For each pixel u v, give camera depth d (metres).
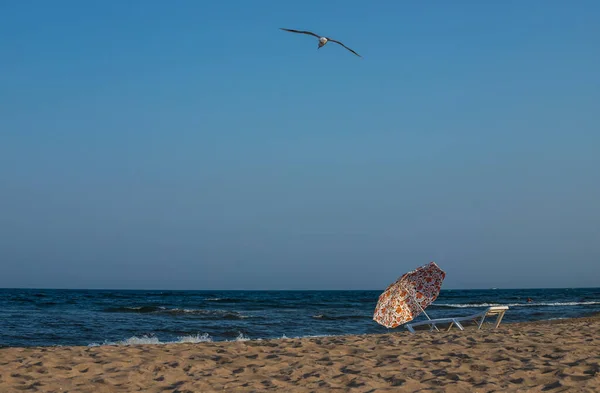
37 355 7.89
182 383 6.05
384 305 13.21
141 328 21.23
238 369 6.99
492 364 6.97
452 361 7.27
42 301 45.53
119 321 24.23
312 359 7.61
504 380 6.05
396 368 6.81
